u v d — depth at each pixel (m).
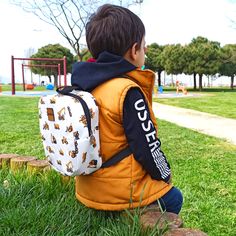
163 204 1.69
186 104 14.14
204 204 2.71
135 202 1.62
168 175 1.67
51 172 2.52
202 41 37.78
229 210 2.65
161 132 6.38
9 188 2.35
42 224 1.86
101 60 1.61
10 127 6.64
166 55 36.50
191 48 35.47
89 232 1.83
